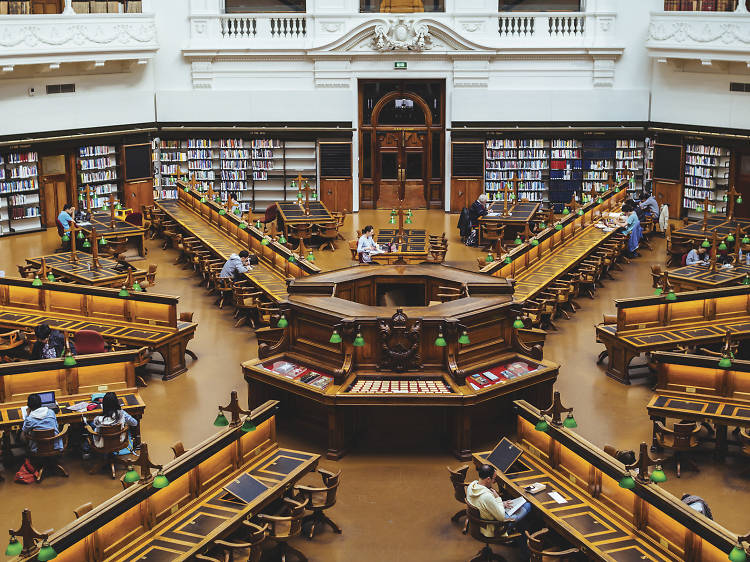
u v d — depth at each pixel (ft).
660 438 37.14
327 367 40.22
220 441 31.96
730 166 78.59
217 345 51.52
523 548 30.94
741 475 36.86
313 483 36.52
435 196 86.79
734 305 48.16
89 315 49.29
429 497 35.45
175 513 30.27
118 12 79.87
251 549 29.09
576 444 31.55
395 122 86.12
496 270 53.52
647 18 82.02
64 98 78.23
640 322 46.42
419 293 45.85
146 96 83.92
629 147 84.84
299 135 84.58
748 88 76.13
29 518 25.54
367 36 82.69
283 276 56.54
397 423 39.99
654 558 27.86
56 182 79.56
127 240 70.90
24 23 72.33
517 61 83.51
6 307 51.37
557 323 55.26
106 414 36.47
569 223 65.98
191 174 86.12
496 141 84.84
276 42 83.25
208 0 82.79
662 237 77.46
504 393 38.86
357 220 82.84
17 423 36.99
